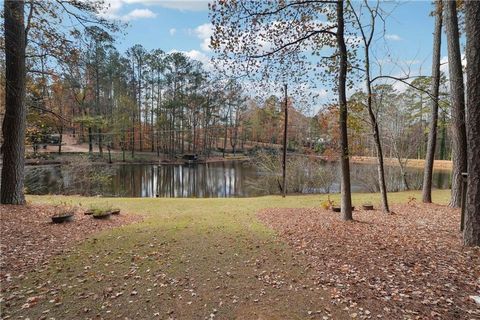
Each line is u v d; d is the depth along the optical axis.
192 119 45.62
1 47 7.90
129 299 3.57
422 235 5.95
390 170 18.91
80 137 37.41
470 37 4.61
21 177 8.46
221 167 35.72
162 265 4.64
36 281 4.01
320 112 15.66
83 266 4.56
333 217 8.44
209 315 3.23
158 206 11.37
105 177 19.08
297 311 3.28
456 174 9.23
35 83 11.38
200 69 43.72
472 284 3.71
